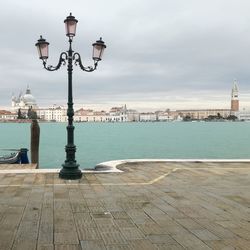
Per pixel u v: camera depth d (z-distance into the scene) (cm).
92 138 10569
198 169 1688
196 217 873
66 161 1413
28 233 746
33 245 679
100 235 740
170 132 14450
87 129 19125
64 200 1033
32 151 2245
